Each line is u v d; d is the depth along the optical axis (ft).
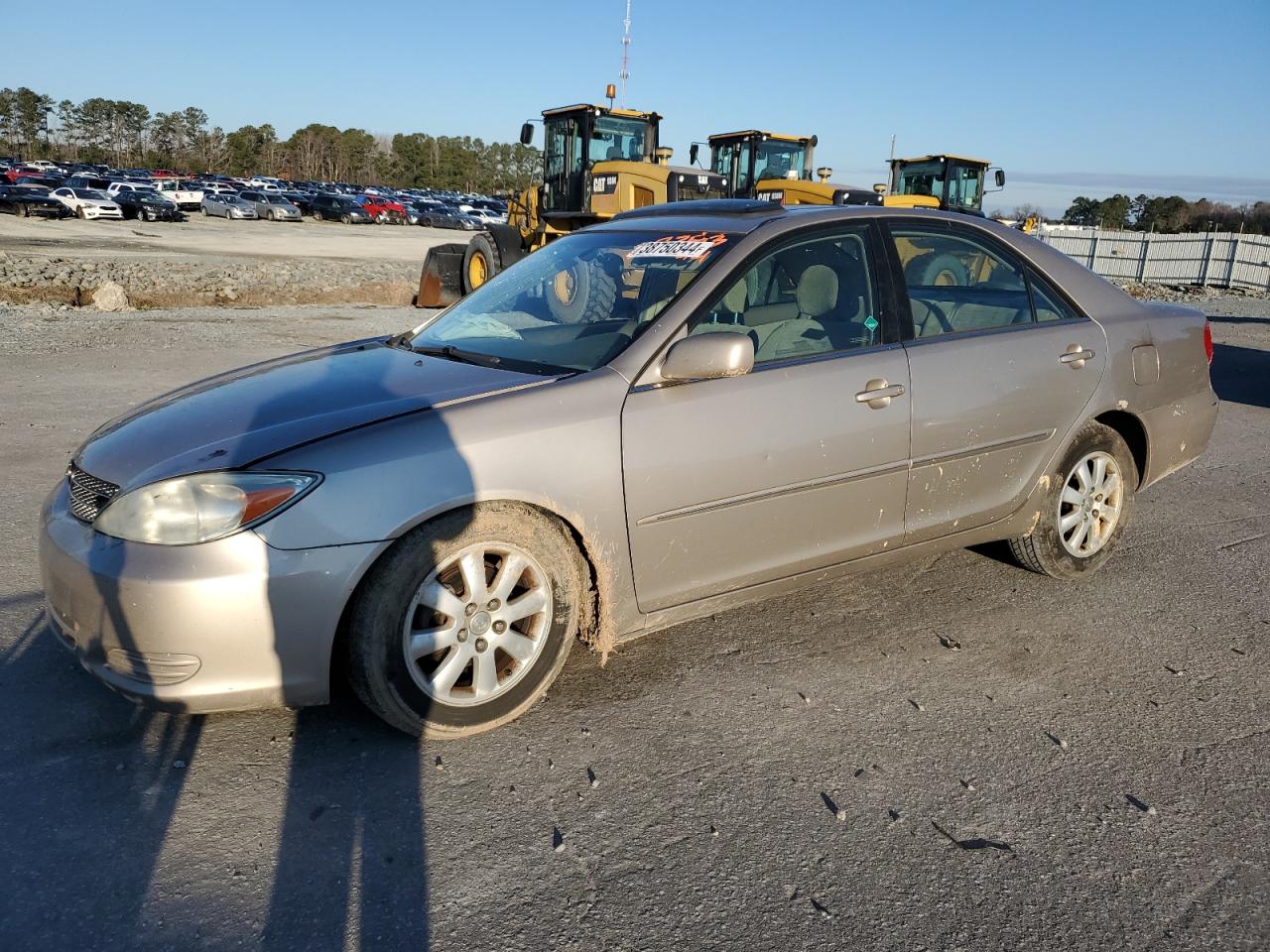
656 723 10.27
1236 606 13.75
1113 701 11.01
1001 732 10.30
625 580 10.26
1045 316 13.53
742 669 11.51
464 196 333.83
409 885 7.74
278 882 7.72
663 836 8.43
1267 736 10.33
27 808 8.50
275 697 8.88
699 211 12.76
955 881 7.96
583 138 49.19
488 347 11.59
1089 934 7.39
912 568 14.90
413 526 8.95
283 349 34.71
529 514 9.65
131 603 8.50
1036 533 13.83
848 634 12.57
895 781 9.33
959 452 12.33
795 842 8.39
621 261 12.00
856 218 12.22
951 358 12.20
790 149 56.24
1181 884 7.97
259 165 493.77
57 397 25.12
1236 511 18.44
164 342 35.22
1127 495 14.48
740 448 10.57
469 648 9.57
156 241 108.68
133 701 9.18
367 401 9.90
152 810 8.55
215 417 9.96
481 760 9.50
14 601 12.64
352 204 195.11
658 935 7.27
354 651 9.06
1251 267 98.84
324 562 8.66
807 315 11.52
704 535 10.61
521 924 7.35
